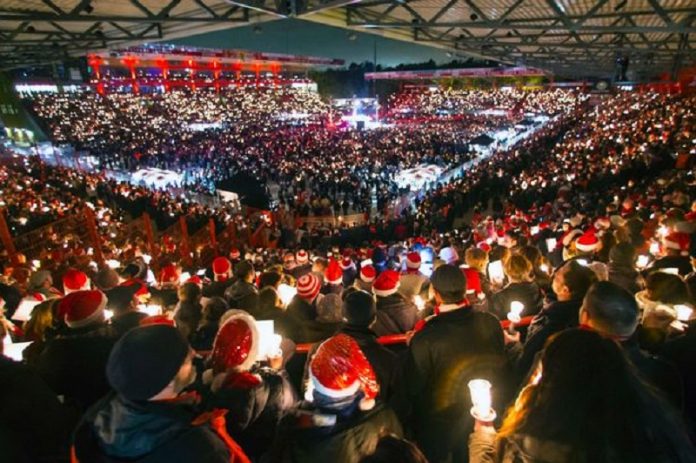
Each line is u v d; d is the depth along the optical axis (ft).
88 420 5.45
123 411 5.18
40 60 49.47
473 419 7.99
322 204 85.56
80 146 136.87
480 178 76.23
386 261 28.53
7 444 6.23
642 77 115.14
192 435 5.23
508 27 31.81
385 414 6.13
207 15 35.37
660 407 4.65
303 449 5.85
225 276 21.40
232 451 5.57
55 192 68.28
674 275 9.92
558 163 77.41
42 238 33.96
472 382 6.63
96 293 9.98
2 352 9.73
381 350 9.34
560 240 26.03
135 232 49.57
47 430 7.16
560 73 113.70
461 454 7.96
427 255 23.89
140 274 22.61
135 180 108.58
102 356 9.41
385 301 13.03
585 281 9.35
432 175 93.15
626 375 4.66
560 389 4.71
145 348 5.31
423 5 38.04
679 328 9.25
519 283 13.23
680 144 58.23
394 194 93.45
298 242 66.69
